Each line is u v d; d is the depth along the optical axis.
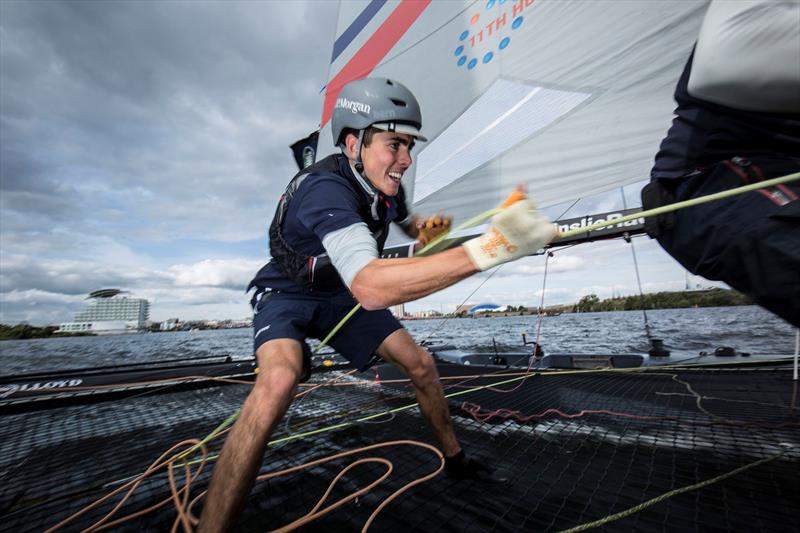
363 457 1.81
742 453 1.58
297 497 1.46
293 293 1.52
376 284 0.88
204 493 1.50
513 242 0.75
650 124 2.04
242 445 1.07
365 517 1.29
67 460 1.90
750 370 2.94
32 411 2.82
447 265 0.81
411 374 1.54
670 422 1.99
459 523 1.23
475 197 2.80
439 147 3.05
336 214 1.05
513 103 2.58
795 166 0.76
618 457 1.63
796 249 0.68
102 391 3.20
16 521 1.38
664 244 1.01
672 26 1.90
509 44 2.56
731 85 0.75
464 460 1.53
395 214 1.57
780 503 1.21
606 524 1.16
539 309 3.75
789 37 0.66
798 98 0.72
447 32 3.00
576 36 2.23
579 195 2.33
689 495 1.30
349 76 4.20
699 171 0.87
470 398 2.68
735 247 0.78
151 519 1.36
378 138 1.31
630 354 3.70
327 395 3.09
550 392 2.75
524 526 1.19
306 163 4.97
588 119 2.25
